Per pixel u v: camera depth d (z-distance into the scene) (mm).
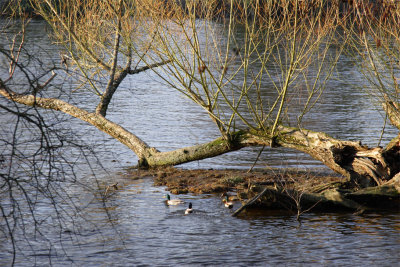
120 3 24125
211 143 22578
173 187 20594
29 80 9250
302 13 20391
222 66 21453
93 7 26328
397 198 18391
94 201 18500
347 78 51344
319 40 20703
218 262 13570
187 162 24484
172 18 21406
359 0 20734
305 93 43594
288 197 18109
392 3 20453
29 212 16844
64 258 13781
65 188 19625
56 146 9875
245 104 39688
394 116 20953
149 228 16016
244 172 23016
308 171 23203
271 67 55094
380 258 13789
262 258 13883
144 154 23891
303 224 16656
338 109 38156
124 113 37125
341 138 29672
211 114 21594
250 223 16719
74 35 24688
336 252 14273
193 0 21547
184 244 14828
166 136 30469
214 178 21922
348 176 19844
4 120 27797
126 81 52062
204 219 16953
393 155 19516
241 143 21984
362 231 15961
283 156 26266
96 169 22969
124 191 19938
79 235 15320
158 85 50188
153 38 21859
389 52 21656
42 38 68000
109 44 27609
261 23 21031
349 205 18172
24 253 14023
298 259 13758
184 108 39375
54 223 16125
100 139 29031
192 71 22234
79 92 42219
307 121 33938
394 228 16203
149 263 13500
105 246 14609
